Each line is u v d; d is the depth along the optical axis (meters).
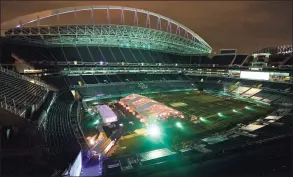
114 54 89.12
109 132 36.22
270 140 28.20
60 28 68.12
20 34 62.84
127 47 97.12
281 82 66.06
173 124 40.25
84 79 68.88
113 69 79.00
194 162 23.47
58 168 18.50
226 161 23.62
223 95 72.06
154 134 35.44
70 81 64.88
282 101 55.50
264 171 21.41
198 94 74.44
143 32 83.25
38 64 61.94
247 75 77.69
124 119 44.12
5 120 24.42
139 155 25.11
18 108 29.12
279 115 41.75
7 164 18.39
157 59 98.62
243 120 43.12
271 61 84.38
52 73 62.50
